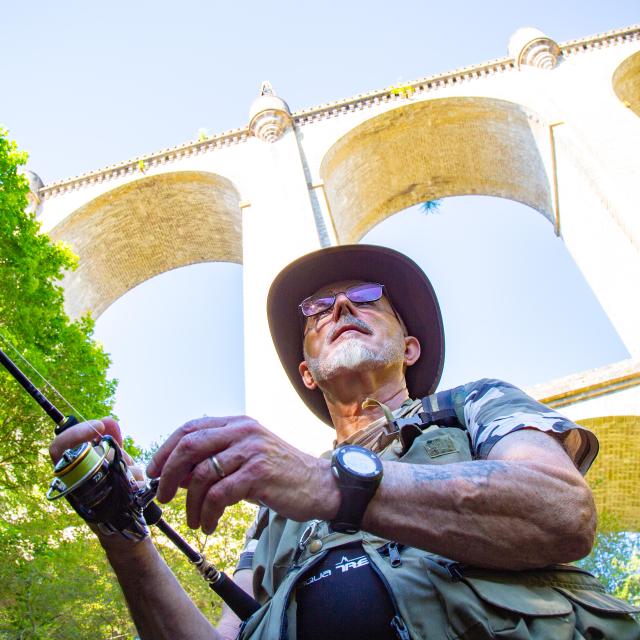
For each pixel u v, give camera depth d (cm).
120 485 147
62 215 2195
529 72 2292
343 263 334
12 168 1307
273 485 140
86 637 890
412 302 330
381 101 2359
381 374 275
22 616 838
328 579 169
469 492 143
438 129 2356
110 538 165
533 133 2192
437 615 150
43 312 1255
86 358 1294
